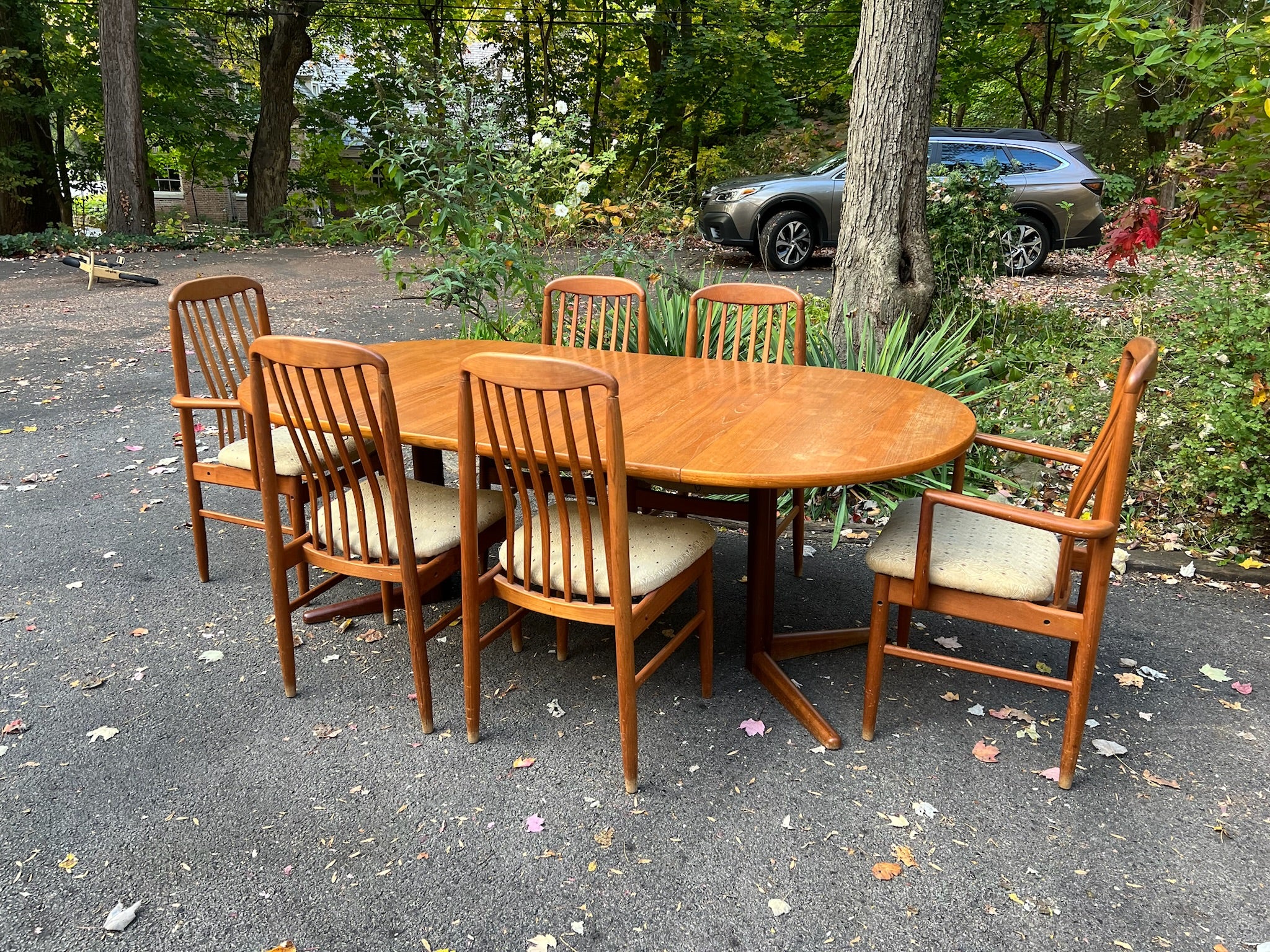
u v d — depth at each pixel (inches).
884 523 144.2
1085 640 76.7
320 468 90.7
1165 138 457.4
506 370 74.2
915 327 179.2
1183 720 92.6
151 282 398.6
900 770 84.4
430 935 65.6
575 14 660.7
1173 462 142.0
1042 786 82.1
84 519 145.3
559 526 90.7
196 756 86.5
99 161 688.4
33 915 67.1
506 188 186.9
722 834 76.0
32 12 551.8
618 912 67.7
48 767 84.4
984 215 225.8
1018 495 150.9
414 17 643.5
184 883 70.3
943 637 110.7
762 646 101.2
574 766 85.3
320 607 114.0
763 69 594.6
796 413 94.3
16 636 109.0
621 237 200.5
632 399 101.3
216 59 692.1
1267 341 131.0
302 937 65.3
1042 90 756.6
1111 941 65.0
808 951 64.1
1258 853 73.5
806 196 392.5
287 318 318.3
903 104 169.8
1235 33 124.3
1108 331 201.2
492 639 88.1
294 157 800.3
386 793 81.4
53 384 229.9
